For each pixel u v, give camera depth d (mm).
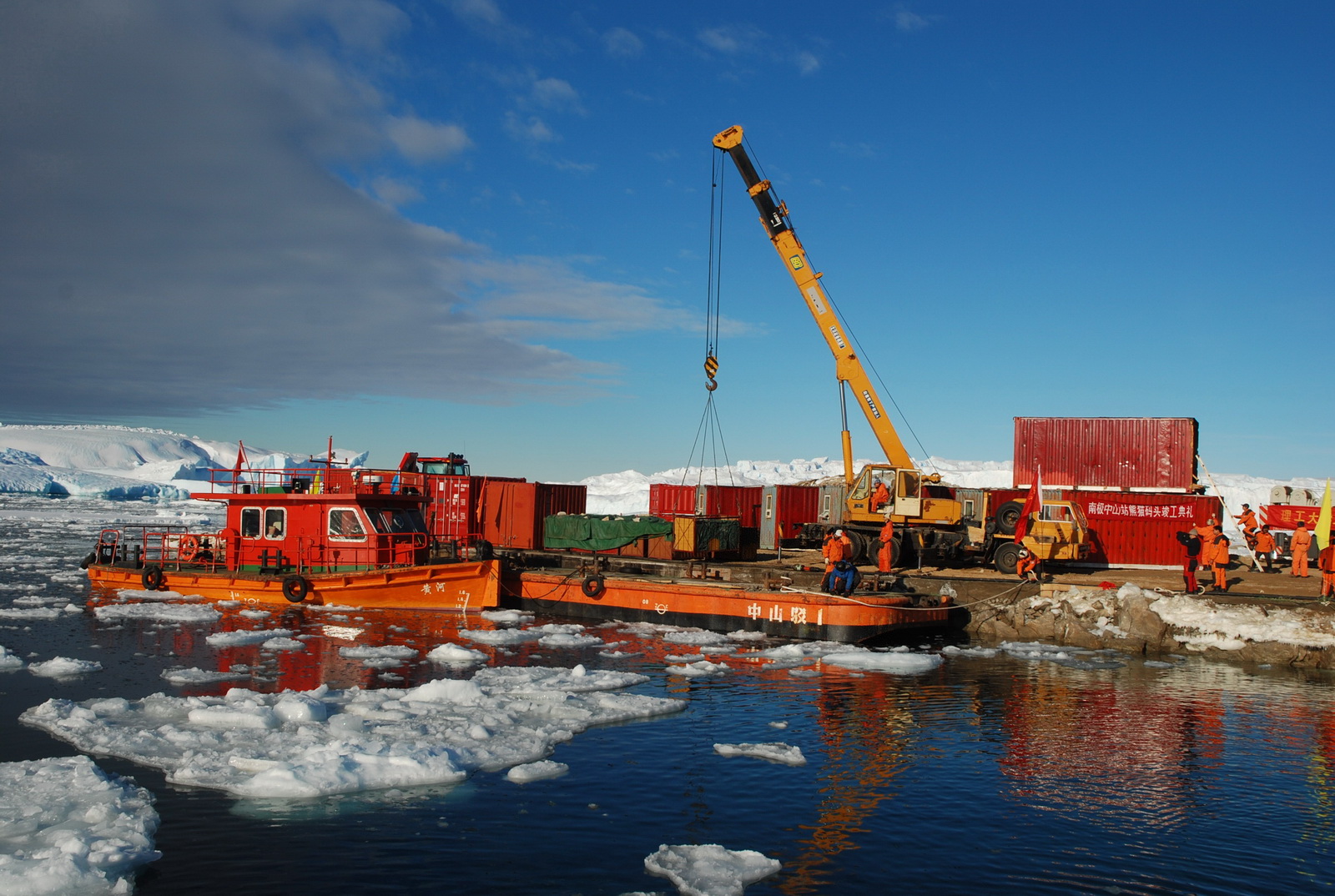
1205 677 17297
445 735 11672
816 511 31297
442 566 22188
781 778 10773
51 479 158750
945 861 8555
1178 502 27469
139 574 24781
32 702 13398
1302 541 25281
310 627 20156
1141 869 8484
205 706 12602
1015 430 31062
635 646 19172
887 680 16406
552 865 8180
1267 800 10398
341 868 7984
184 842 8422
